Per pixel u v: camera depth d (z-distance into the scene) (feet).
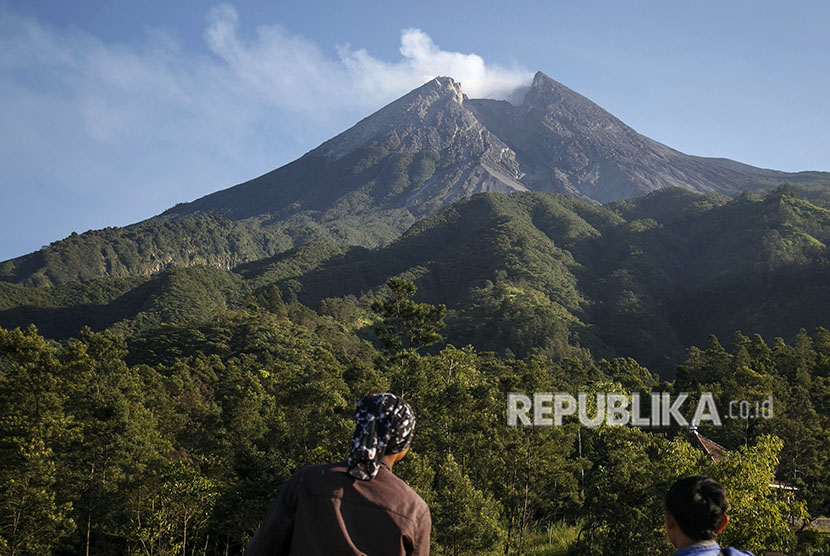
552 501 150.10
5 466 118.01
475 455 140.05
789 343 490.49
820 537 124.16
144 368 274.57
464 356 193.47
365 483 10.17
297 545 9.86
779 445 72.33
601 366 328.90
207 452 176.04
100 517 133.49
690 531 11.04
